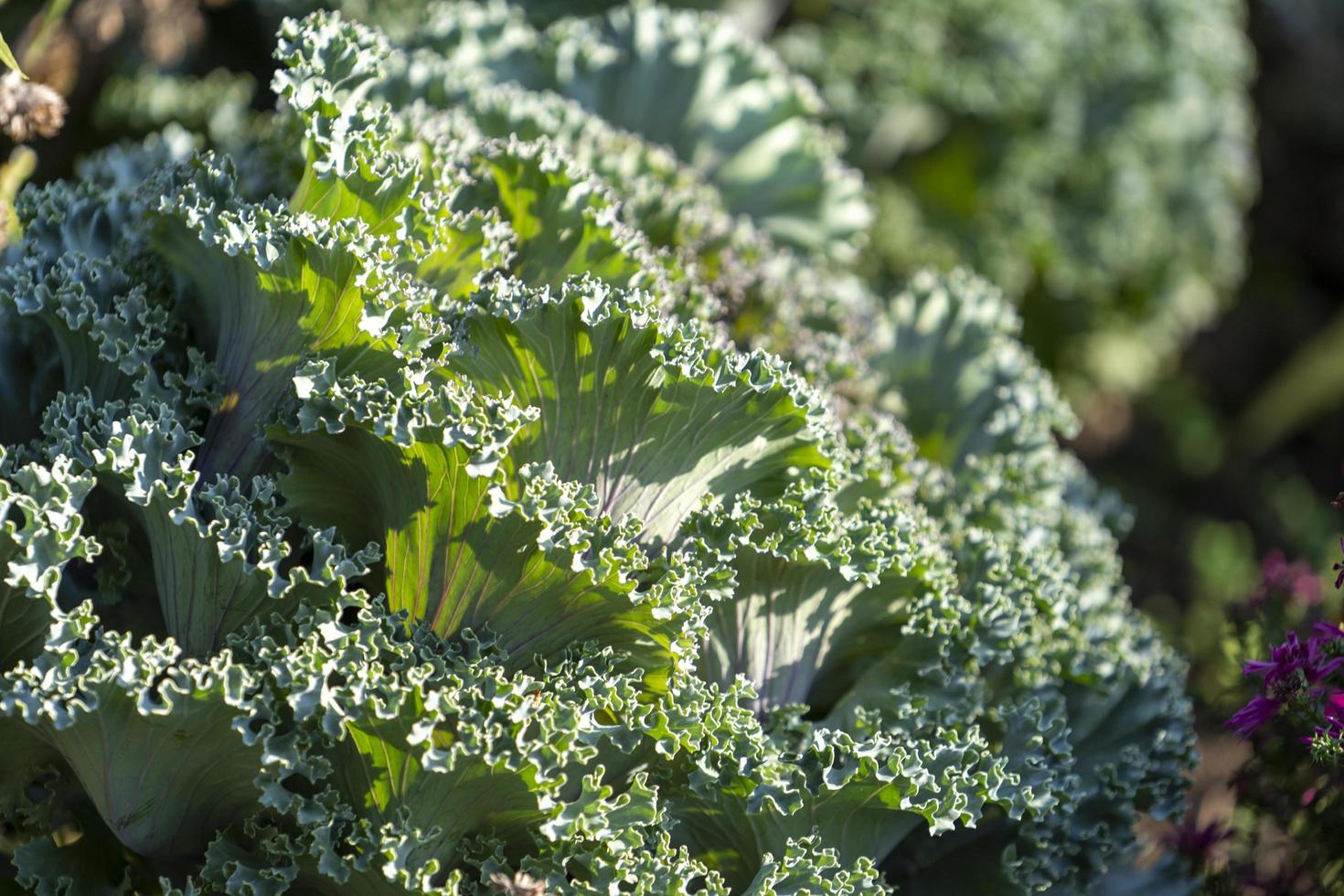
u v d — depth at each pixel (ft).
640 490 6.88
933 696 7.95
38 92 8.20
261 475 6.89
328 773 6.28
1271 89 29.27
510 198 7.93
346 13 14.61
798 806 6.86
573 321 6.42
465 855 6.60
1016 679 8.61
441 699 6.07
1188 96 21.02
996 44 19.19
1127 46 20.48
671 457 6.84
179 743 6.23
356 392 6.47
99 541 7.26
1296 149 29.58
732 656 7.41
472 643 6.65
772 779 6.79
